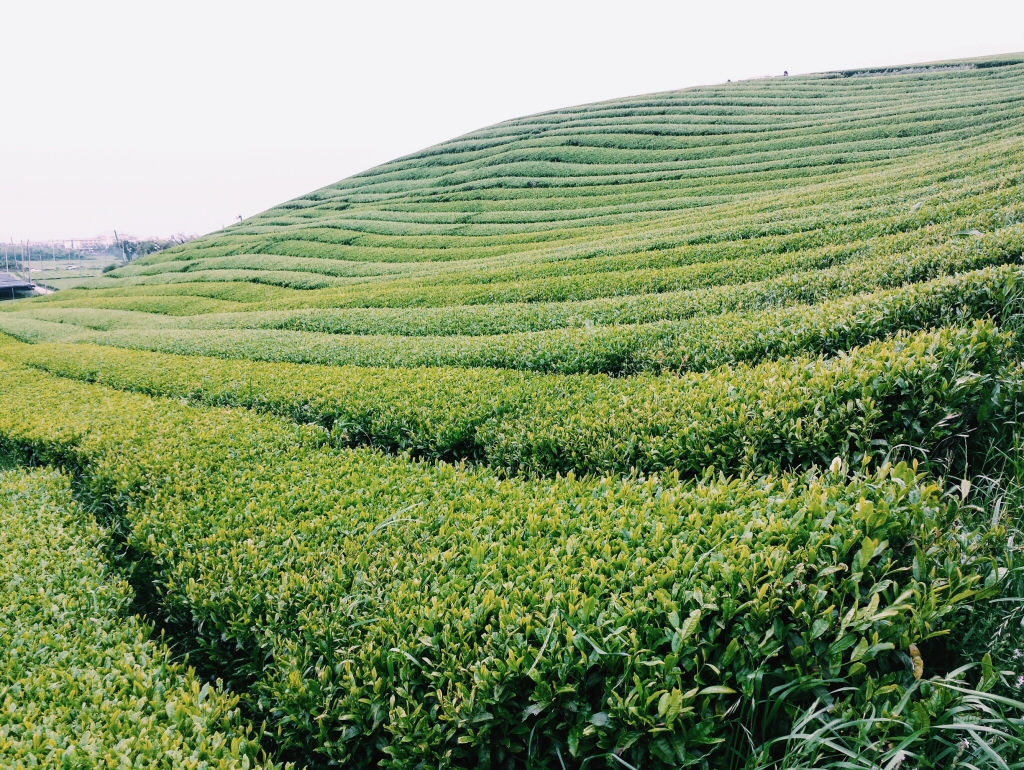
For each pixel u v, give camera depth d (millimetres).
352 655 4484
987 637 3979
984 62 78562
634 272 21703
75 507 8375
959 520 4992
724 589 3998
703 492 5410
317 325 23250
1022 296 8188
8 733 4207
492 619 4270
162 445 9180
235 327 26828
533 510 5832
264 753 4234
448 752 3797
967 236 13211
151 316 35938
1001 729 3436
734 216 31203
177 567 6172
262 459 8414
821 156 46281
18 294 94188
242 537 6250
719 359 10250
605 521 5246
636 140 64562
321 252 49719
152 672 4848
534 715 3906
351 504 6703
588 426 7965
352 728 4152
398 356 15219
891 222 19141
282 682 4500
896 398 6500
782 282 14625
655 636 3871
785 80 90625
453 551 5238
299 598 5152
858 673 3719
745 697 3623
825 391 6715
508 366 13102
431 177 73062
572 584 4465
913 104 60219
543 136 74000
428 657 4266
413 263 41844
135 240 150875
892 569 4066
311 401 11273
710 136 62219
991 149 30109
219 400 13047
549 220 48625
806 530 4340
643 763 3639
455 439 9039
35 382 17109
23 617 5625
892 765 3188
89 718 4258
